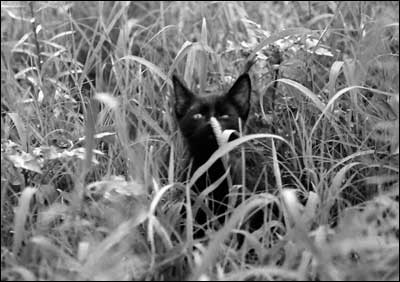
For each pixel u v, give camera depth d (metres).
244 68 6.54
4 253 4.61
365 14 7.31
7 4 8.37
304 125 5.95
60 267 4.42
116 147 5.88
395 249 4.43
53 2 8.54
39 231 4.73
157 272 4.59
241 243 5.29
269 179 6.04
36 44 7.17
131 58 6.28
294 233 4.40
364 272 4.22
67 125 6.23
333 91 5.82
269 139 6.29
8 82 7.09
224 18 8.48
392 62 6.05
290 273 4.18
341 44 7.38
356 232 4.54
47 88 6.98
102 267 4.34
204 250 4.55
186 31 8.38
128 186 4.86
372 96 6.25
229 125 5.70
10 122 6.62
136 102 6.42
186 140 5.89
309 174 5.62
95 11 9.12
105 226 4.92
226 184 5.63
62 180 5.69
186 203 5.04
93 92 6.74
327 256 4.13
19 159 5.02
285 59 6.74
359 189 5.61
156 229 4.65
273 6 8.77
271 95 6.63
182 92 5.97
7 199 5.18
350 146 5.75
